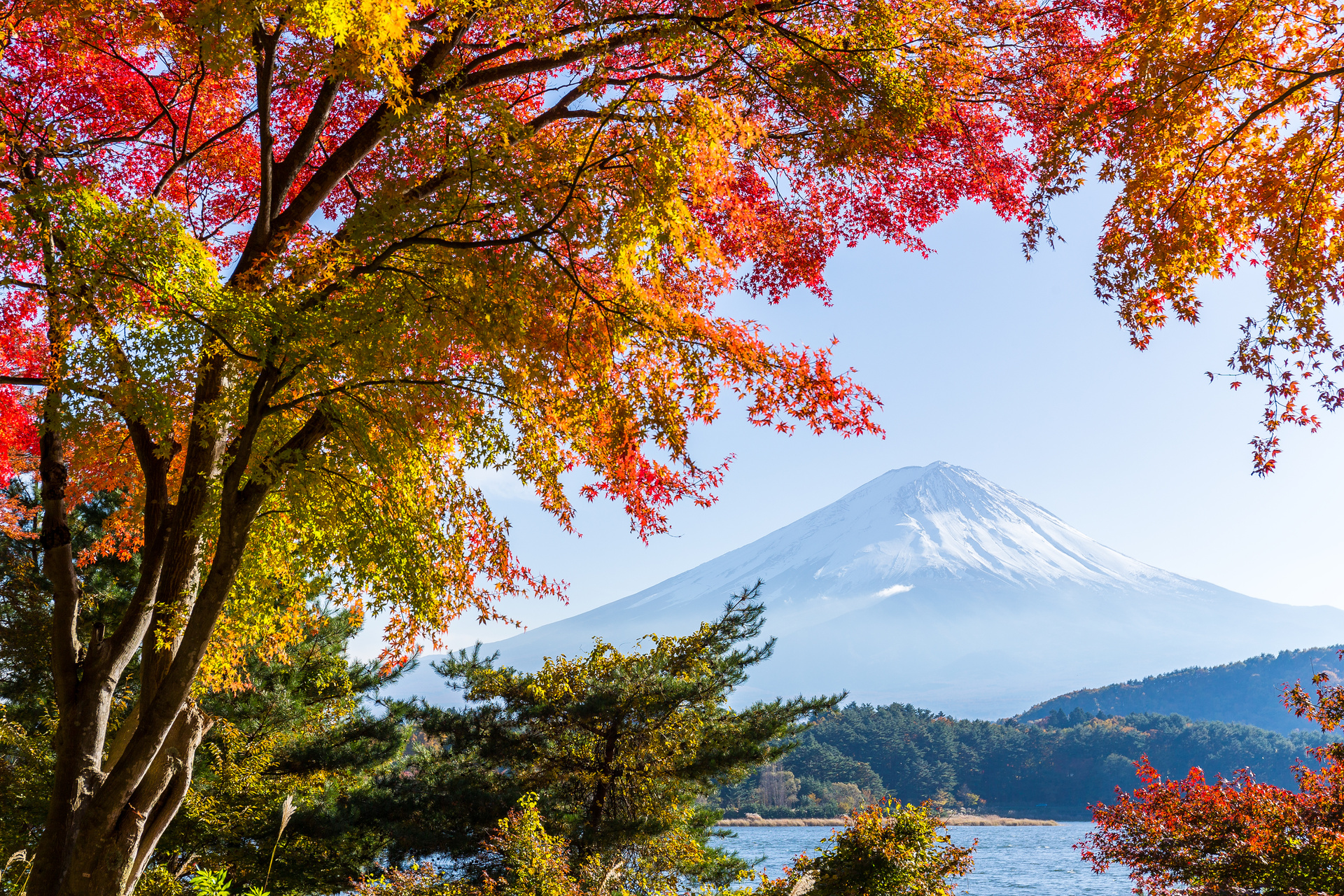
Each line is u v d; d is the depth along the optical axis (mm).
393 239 5156
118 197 6824
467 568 6203
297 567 6395
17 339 6355
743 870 15469
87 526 12742
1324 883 9367
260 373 5164
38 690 12969
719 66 5863
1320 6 4680
